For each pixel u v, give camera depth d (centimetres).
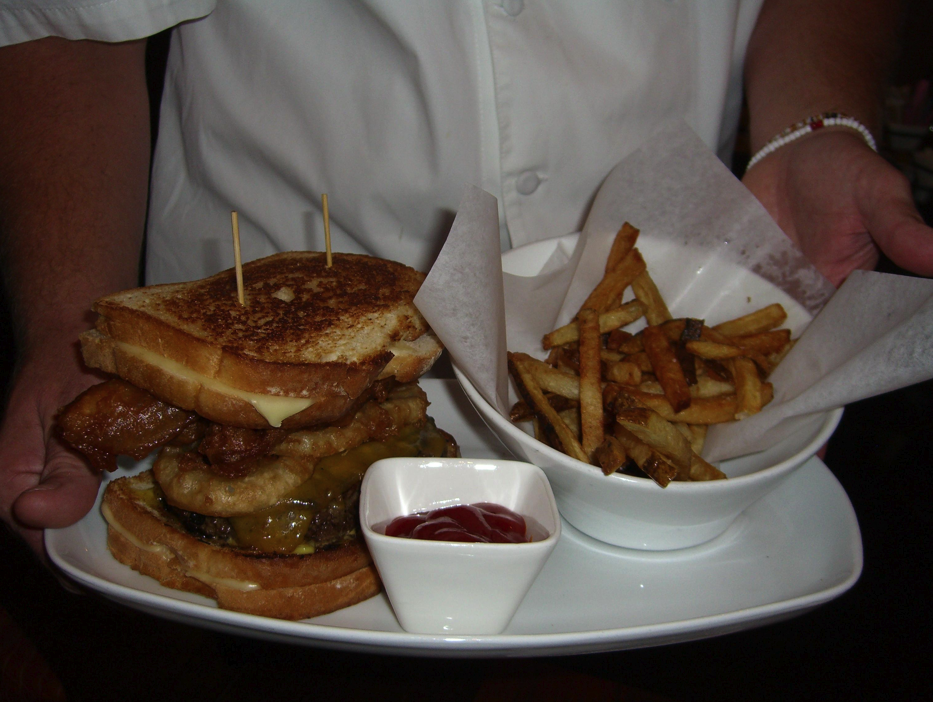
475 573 29
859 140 44
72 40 46
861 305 37
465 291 34
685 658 42
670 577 35
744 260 43
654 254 44
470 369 34
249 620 30
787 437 37
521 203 48
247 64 46
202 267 52
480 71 43
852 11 52
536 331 43
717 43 47
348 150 46
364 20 43
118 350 33
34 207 44
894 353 33
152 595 31
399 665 36
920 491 55
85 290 41
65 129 45
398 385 38
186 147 50
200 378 31
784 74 50
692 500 32
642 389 39
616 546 36
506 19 42
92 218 44
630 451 33
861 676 42
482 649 30
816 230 45
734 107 57
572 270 44
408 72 43
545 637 30
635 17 44
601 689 35
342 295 37
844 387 34
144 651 38
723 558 36
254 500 32
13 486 35
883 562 49
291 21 44
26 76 46
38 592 44
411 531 32
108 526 34
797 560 35
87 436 31
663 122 48
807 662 42
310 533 33
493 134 45
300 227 49
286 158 47
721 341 40
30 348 39
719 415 38
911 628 44
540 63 44
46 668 37
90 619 41
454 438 42
